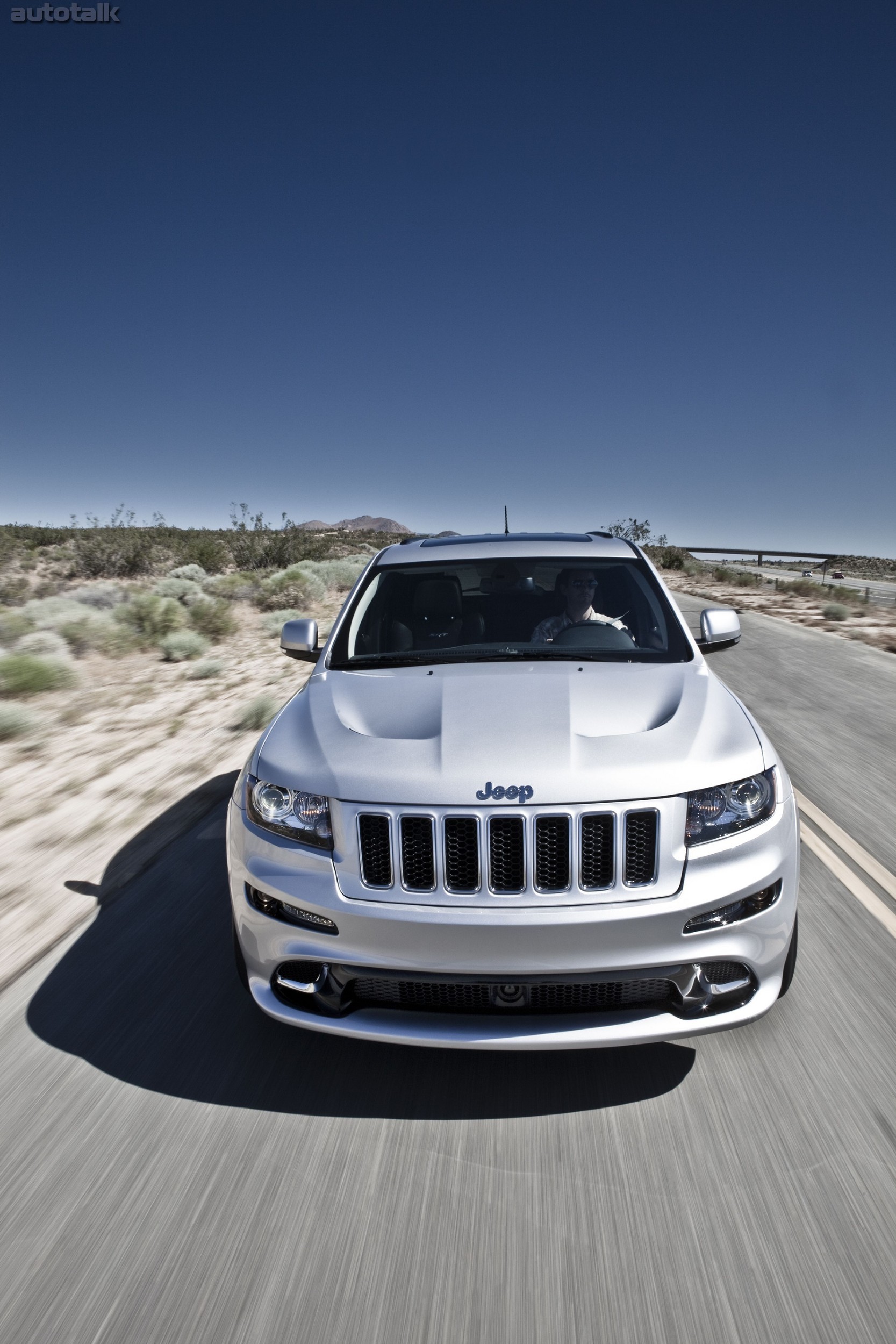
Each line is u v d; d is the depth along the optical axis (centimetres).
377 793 241
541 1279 187
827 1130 231
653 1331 173
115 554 2859
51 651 1191
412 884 237
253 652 1270
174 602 1472
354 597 397
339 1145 232
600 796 234
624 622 384
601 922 227
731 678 902
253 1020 293
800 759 589
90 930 364
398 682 317
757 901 243
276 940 248
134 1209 210
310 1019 247
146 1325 178
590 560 407
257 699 786
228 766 615
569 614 388
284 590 2005
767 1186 212
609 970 231
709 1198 209
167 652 1221
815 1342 170
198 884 410
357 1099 251
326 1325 177
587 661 340
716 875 236
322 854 244
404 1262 192
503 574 397
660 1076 257
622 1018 239
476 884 235
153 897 396
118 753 673
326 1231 202
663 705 285
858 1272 186
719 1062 262
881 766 573
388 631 377
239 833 265
